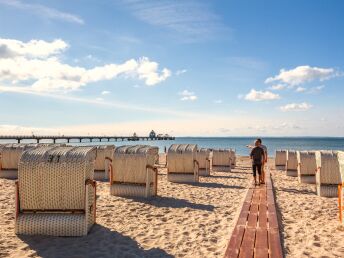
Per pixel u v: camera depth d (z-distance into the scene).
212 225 7.49
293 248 6.06
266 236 6.27
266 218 7.62
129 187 10.55
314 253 5.78
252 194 10.97
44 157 6.53
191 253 5.75
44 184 6.46
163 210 8.89
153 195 10.98
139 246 6.06
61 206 6.50
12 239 6.19
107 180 14.89
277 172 20.97
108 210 8.70
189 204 9.73
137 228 7.17
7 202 9.46
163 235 6.70
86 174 6.68
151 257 5.57
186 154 14.37
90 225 6.92
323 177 11.69
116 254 5.64
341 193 7.75
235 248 5.60
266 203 9.38
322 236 6.76
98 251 5.76
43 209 6.51
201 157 18.03
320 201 10.59
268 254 5.37
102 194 10.91
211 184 14.17
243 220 7.40
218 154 20.88
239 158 37.56
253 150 12.96
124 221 7.70
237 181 15.51
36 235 6.43
